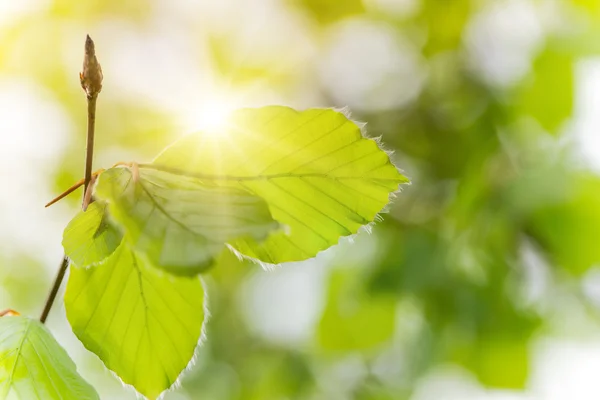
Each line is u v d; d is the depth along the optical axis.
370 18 0.87
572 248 0.73
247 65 0.91
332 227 0.49
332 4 0.87
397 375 0.92
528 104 0.78
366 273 0.82
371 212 0.49
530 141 0.77
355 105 0.86
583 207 0.71
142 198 0.46
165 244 0.45
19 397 0.48
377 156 0.49
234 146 0.48
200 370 1.06
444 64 0.83
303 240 0.49
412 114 0.83
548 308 0.78
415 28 0.86
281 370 1.05
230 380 1.07
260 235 0.46
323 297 0.92
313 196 0.49
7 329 0.48
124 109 0.94
